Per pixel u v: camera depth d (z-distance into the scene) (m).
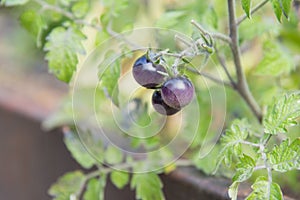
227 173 0.99
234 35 0.91
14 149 1.34
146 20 1.23
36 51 1.58
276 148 0.83
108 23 0.99
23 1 0.97
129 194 1.15
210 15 1.00
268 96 1.02
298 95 0.85
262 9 1.04
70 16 1.00
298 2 1.05
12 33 1.71
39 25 0.99
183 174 1.02
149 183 0.99
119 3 0.99
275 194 0.80
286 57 1.02
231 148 0.86
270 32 1.08
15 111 1.31
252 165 0.83
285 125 0.84
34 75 1.49
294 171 1.02
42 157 1.28
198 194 0.99
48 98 1.34
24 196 1.36
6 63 1.56
